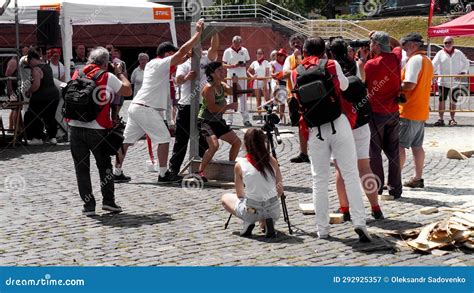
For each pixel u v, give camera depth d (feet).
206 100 33.76
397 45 32.07
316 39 24.66
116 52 59.88
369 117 26.96
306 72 24.29
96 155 28.53
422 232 24.02
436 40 116.26
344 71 26.25
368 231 25.31
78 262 22.15
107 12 56.95
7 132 53.62
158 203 30.66
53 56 53.57
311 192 32.68
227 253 23.08
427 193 31.94
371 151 30.30
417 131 31.94
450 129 56.49
